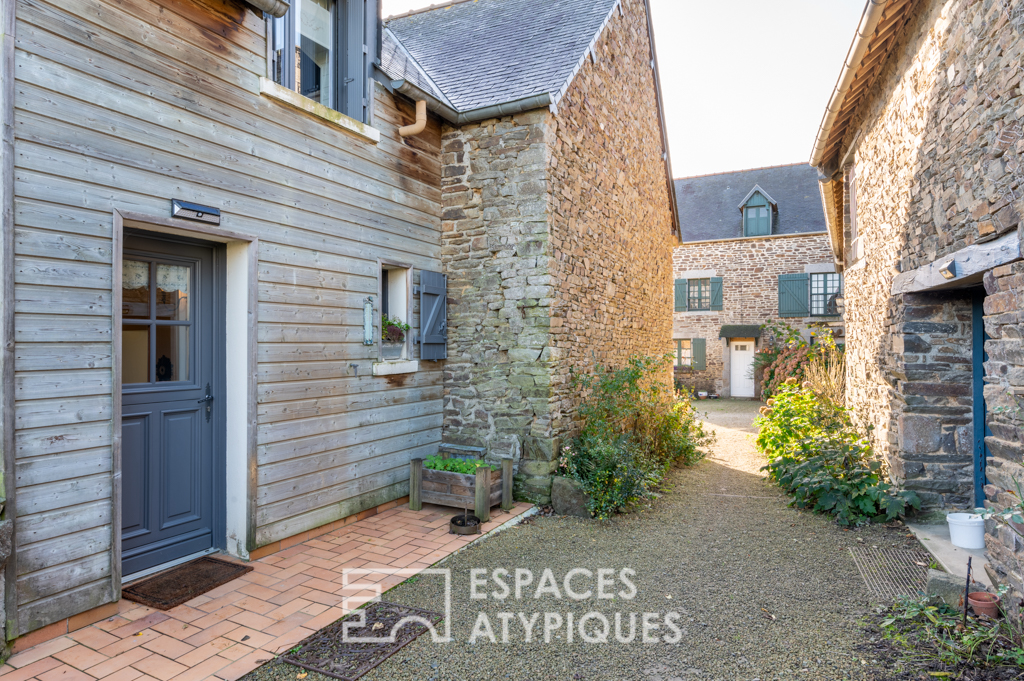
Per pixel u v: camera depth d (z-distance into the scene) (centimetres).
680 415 849
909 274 495
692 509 554
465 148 580
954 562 404
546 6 803
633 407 643
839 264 1110
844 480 525
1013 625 290
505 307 564
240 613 318
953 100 407
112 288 308
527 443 552
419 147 558
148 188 325
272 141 404
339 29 492
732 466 768
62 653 273
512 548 434
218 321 398
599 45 684
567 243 594
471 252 579
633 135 820
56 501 283
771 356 1590
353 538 443
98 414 302
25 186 271
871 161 627
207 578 358
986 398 340
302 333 427
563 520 507
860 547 443
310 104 426
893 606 331
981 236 364
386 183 514
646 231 884
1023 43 312
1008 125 329
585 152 645
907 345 508
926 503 503
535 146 550
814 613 330
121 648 279
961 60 392
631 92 811
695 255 1805
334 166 457
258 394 394
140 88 321
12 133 265
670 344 1041
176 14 342
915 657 276
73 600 292
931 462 502
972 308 490
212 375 399
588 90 652
